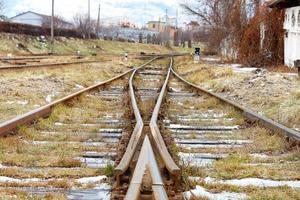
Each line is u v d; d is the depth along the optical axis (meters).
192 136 9.41
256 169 6.72
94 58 48.44
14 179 6.08
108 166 6.39
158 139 7.66
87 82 22.70
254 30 36.03
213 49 53.56
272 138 8.91
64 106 12.66
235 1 41.59
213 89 21.06
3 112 11.86
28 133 9.03
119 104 14.34
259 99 15.07
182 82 23.39
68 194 5.46
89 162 7.07
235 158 7.46
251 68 31.59
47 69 26.39
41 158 7.18
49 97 15.03
